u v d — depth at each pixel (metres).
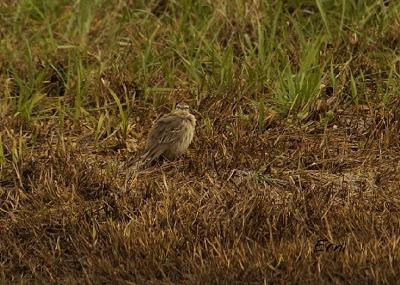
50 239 11.39
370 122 13.72
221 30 15.63
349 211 11.54
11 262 11.12
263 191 12.06
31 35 15.93
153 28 15.84
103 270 10.85
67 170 12.37
